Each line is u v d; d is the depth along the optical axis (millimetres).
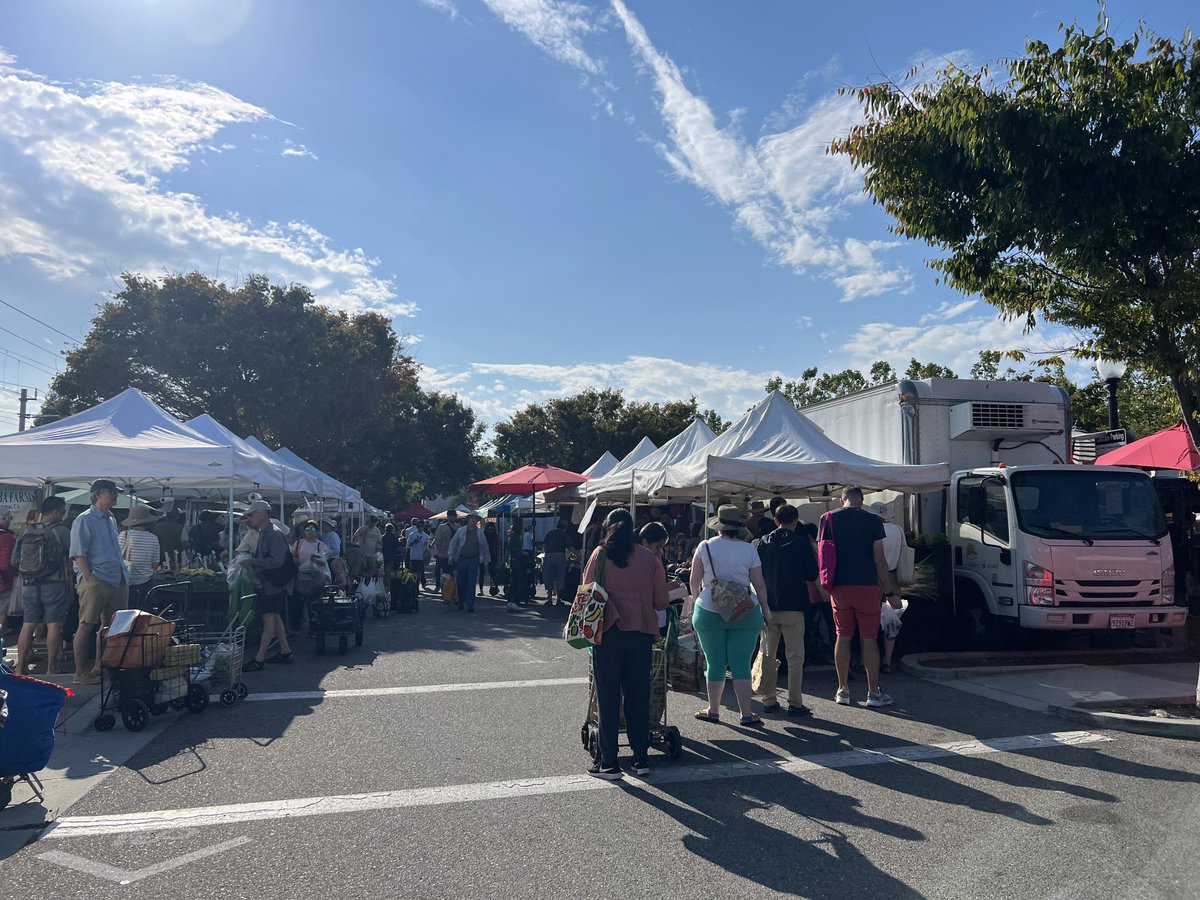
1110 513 10102
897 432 12469
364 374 37062
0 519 10438
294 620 13633
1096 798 5418
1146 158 7484
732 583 7094
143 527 10000
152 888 4133
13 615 11727
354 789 5578
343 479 41750
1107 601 9719
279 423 34000
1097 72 7875
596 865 4395
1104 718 7219
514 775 5867
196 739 6809
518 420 43812
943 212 8820
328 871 4320
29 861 4453
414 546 21891
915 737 6926
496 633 13406
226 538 13805
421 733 6988
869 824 4973
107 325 33344
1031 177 7820
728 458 10555
